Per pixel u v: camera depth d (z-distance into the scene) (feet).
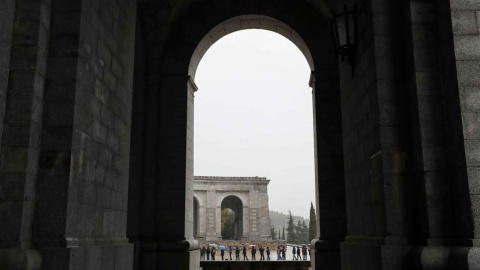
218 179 169.27
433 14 21.95
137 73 43.86
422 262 19.31
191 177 46.96
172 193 42.96
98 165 22.63
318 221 44.50
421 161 20.76
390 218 21.49
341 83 32.68
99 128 22.91
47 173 18.79
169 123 44.27
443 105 20.99
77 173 19.75
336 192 43.04
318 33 45.83
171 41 45.85
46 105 19.43
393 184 21.79
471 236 18.63
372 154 23.77
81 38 20.44
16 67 18.61
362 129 26.04
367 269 23.35
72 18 20.35
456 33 20.33
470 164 19.06
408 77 22.29
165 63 45.50
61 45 20.08
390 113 22.53
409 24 22.15
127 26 28.71
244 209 168.96
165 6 43.70
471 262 17.74
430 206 20.20
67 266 17.90
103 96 23.63
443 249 19.38
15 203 17.58
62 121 19.33
